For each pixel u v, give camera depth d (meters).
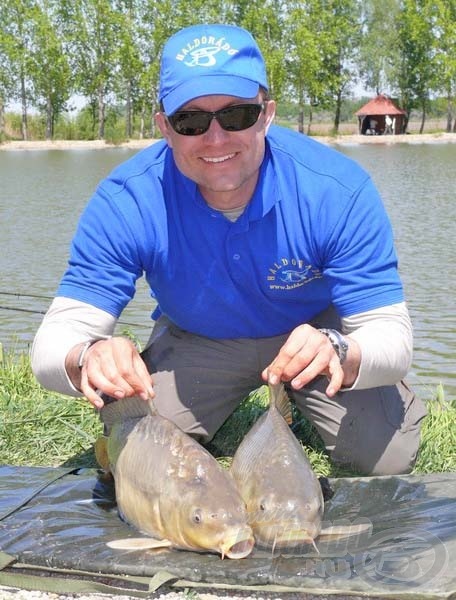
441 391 2.49
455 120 35.50
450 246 6.24
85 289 1.76
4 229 7.48
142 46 31.44
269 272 1.80
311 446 2.12
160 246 1.78
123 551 1.54
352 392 1.91
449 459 2.05
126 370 1.57
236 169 1.66
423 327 3.82
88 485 1.85
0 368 2.67
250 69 1.64
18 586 1.50
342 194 1.73
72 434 2.20
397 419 1.92
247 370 1.97
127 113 31.89
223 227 1.76
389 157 18.27
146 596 1.45
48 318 1.76
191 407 1.98
